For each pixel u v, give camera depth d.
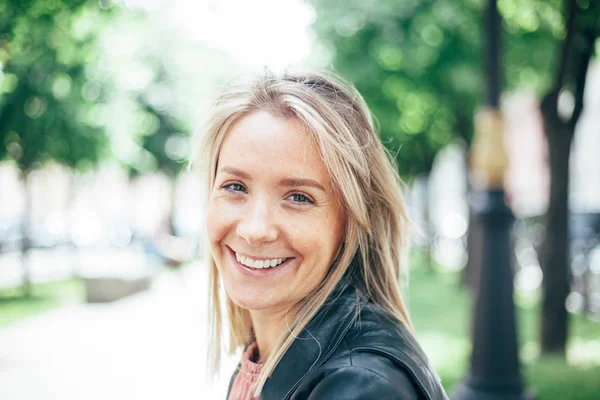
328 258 1.21
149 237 20.56
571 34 5.67
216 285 1.54
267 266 1.19
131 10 7.73
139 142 23.73
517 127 23.05
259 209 1.16
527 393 4.52
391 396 0.99
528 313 9.22
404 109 12.09
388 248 1.30
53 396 5.59
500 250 4.56
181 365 6.71
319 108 1.17
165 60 22.78
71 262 17.94
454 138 13.66
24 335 8.49
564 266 6.16
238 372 1.50
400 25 8.98
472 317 4.67
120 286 12.02
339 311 1.18
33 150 11.93
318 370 1.08
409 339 1.18
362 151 1.24
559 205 6.19
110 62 12.85
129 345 7.82
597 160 21.16
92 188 32.94
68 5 7.29
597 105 20.50
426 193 21.23
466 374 4.72
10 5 7.23
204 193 1.36
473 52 9.33
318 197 1.17
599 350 6.48
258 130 1.17
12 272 16.77
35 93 11.10
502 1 7.58
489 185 4.55
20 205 34.06
